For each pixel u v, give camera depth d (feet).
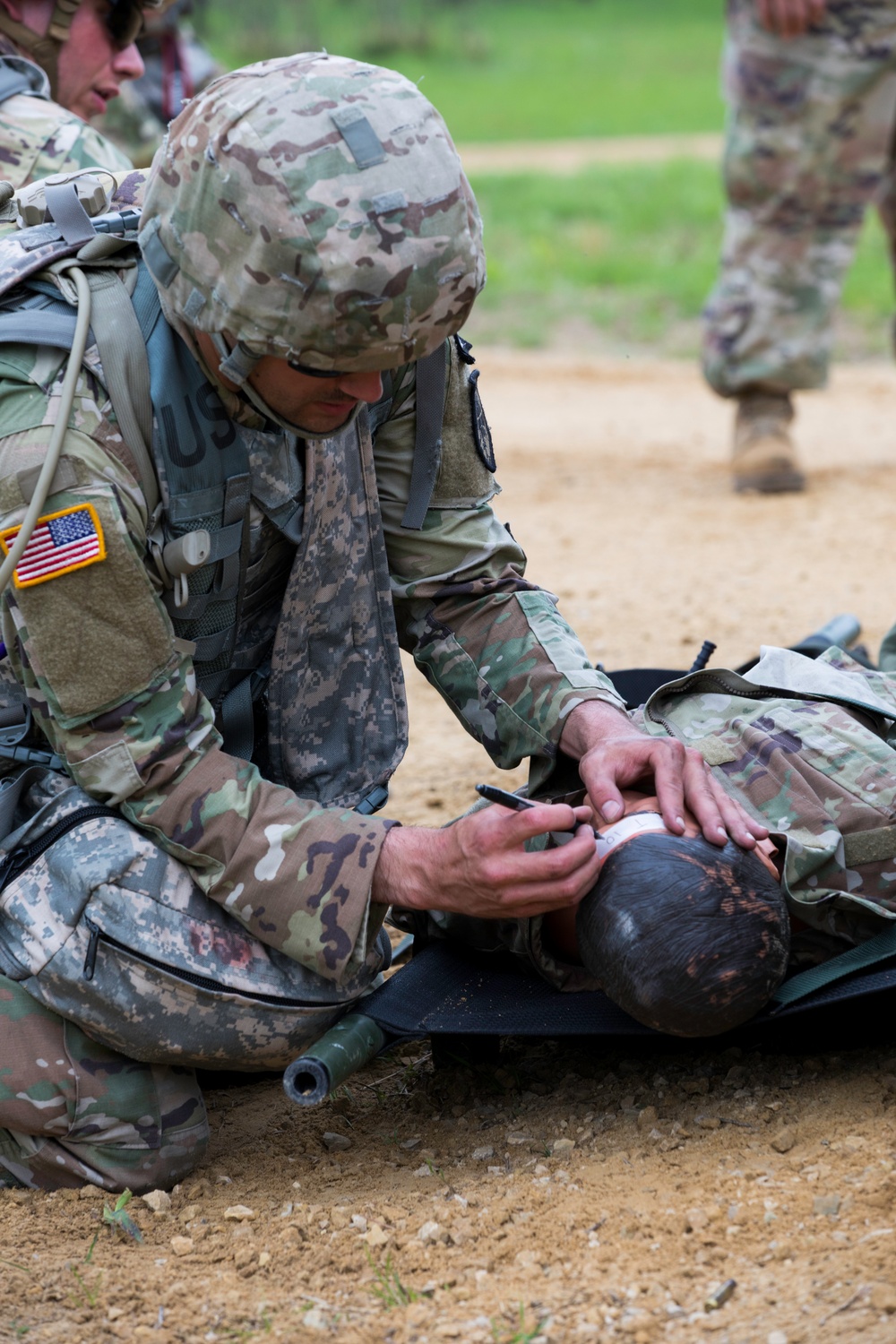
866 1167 8.85
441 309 8.98
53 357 9.31
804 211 28.53
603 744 10.13
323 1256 8.89
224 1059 9.88
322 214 8.63
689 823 9.63
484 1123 10.43
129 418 9.36
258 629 10.83
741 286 29.32
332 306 8.72
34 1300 8.69
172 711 9.67
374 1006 10.11
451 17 166.09
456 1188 9.52
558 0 193.67
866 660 14.80
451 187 8.90
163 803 9.63
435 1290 8.47
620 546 26.86
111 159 15.65
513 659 10.93
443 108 120.88
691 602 22.84
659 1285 8.21
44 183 10.16
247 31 137.90
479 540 11.18
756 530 27.30
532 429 40.22
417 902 9.59
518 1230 8.87
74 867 9.61
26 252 9.57
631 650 20.63
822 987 9.82
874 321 52.60
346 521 10.49
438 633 11.19
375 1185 9.76
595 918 9.30
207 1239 9.24
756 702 11.02
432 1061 11.53
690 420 41.22
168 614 9.83
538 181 79.36
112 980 9.51
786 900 9.98
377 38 148.66
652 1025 9.34
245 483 9.75
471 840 9.21
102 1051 9.77
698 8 189.47
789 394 30.17
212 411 9.60
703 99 121.90
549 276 61.72
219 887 9.68
